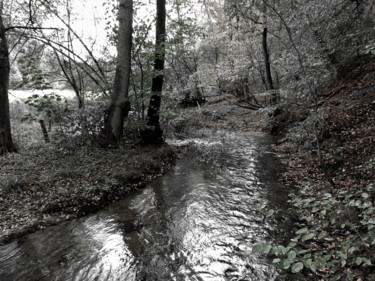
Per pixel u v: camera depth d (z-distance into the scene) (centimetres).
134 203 662
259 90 2333
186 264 431
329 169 681
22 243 514
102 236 527
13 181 682
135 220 582
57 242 513
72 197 638
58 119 912
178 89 1912
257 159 949
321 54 880
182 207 629
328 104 998
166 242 495
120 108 941
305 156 829
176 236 512
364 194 317
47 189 675
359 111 822
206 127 1638
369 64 1037
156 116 1057
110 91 1011
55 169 766
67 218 594
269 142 1180
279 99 1419
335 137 795
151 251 471
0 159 869
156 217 590
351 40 873
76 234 537
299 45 902
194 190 722
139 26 1000
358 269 342
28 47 1190
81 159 827
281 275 388
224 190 707
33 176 725
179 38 1057
